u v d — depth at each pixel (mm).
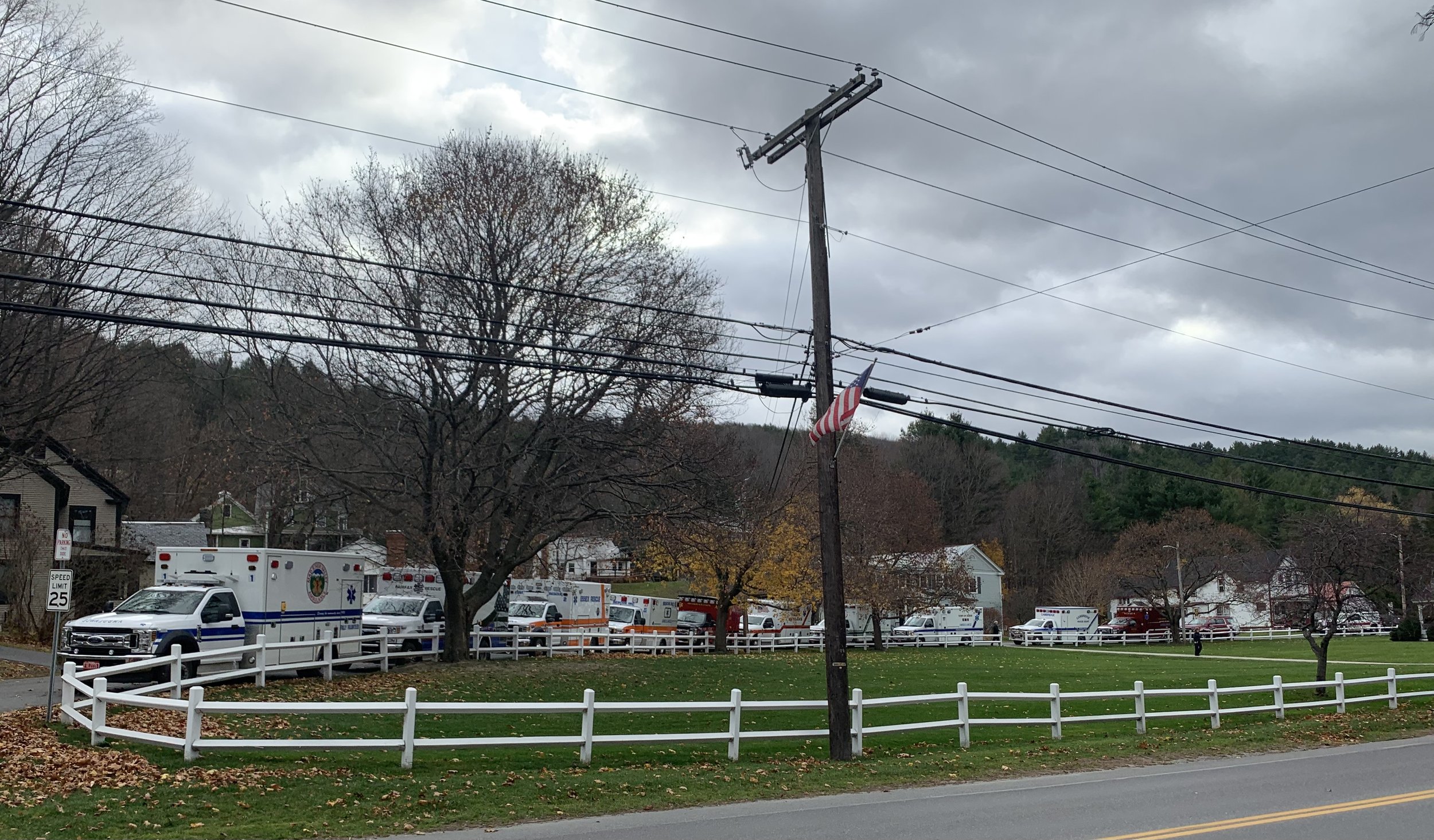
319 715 20141
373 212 27828
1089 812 12703
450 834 11273
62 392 29469
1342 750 19781
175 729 17156
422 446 28000
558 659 34844
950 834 11250
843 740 16953
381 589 38719
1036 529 92938
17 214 26953
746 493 40062
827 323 17953
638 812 12719
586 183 29219
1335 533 30906
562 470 29422
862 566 54125
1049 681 33938
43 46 27156
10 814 10914
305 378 27891
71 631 22703
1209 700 23250
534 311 27141
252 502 47750
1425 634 62719
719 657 42156
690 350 27953
